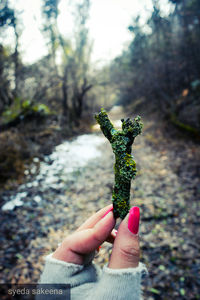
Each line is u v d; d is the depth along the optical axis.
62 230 3.59
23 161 6.23
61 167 6.40
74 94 13.82
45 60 10.71
